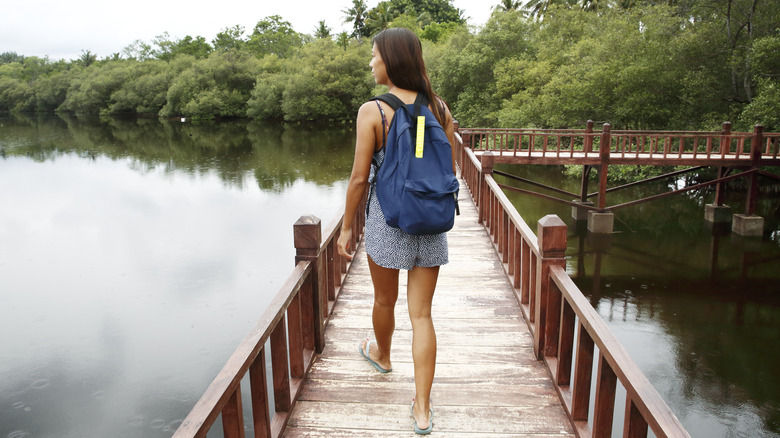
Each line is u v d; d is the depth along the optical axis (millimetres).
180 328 7730
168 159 24906
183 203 16250
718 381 6453
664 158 11703
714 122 14453
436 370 2424
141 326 7828
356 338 2742
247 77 46906
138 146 29859
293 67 45375
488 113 22406
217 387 1276
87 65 74500
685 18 16094
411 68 1728
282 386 1973
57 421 5562
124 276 10000
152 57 61156
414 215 1647
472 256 4406
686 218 13922
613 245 12117
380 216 1845
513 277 3541
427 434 1938
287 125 41156
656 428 1140
